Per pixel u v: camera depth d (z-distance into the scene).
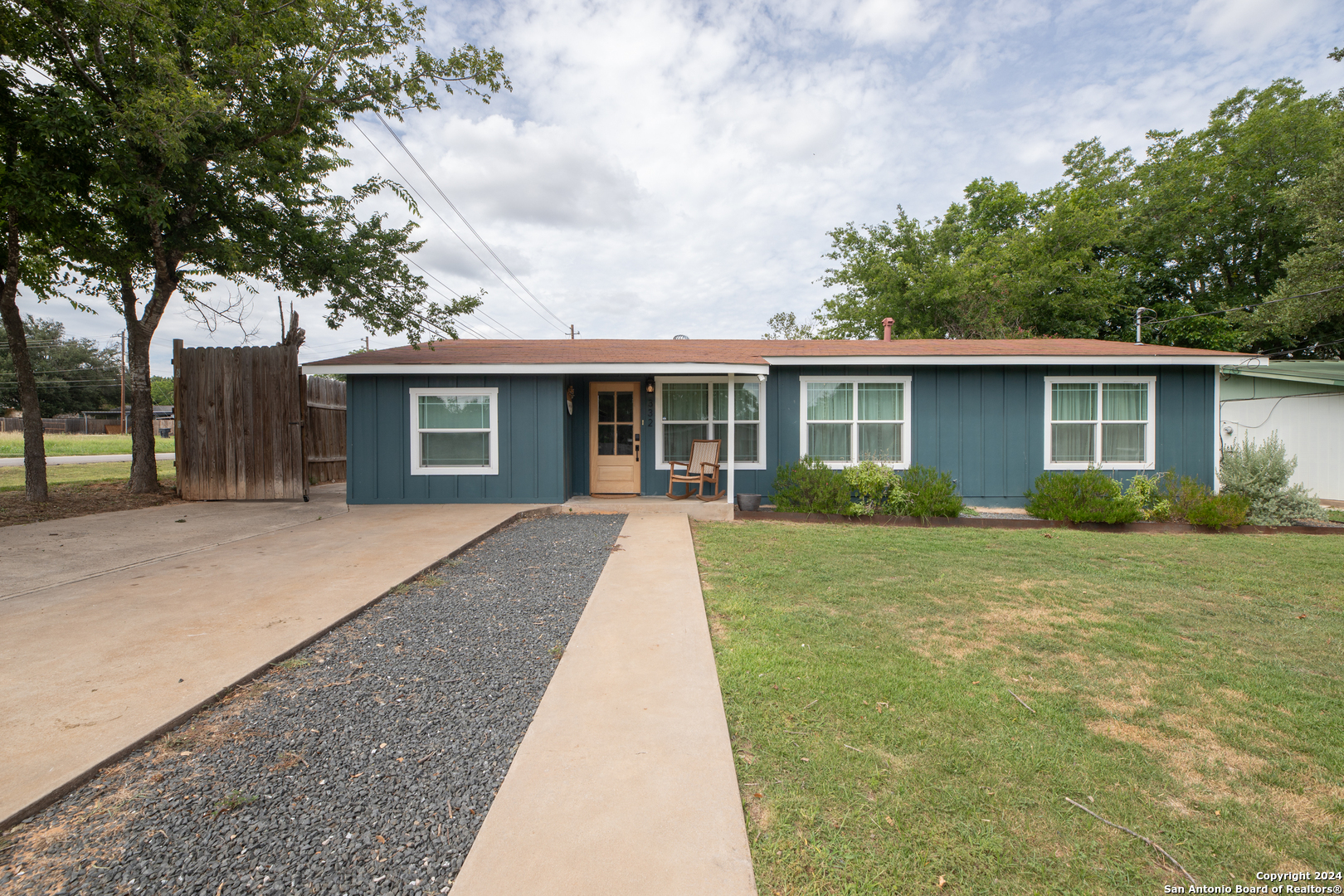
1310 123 19.44
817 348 9.99
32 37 7.23
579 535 6.79
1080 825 1.97
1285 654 3.47
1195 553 6.24
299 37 8.75
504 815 1.92
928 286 21.16
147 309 9.53
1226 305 20.56
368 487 8.97
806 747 2.39
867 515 8.34
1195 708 2.80
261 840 1.82
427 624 3.84
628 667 3.14
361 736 2.46
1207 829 1.96
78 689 2.74
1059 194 23.61
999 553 6.17
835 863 1.76
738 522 8.02
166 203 7.81
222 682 2.83
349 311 10.42
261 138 8.98
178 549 5.75
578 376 10.07
